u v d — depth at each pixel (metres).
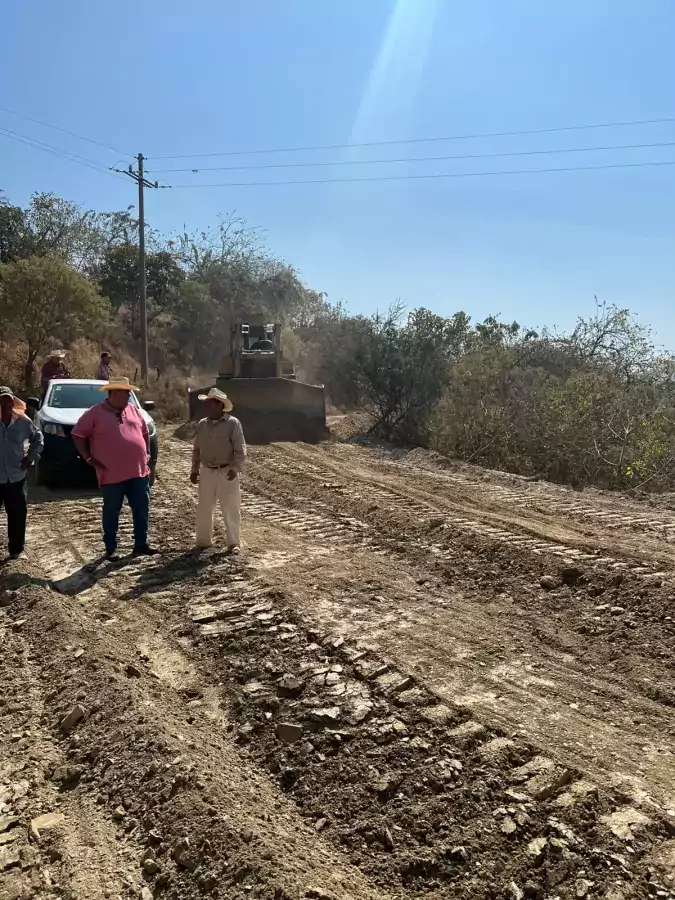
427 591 6.39
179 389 24.92
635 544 7.43
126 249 37.06
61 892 2.87
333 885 2.81
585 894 2.81
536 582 6.45
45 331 23.22
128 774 3.57
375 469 12.98
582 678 4.70
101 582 6.54
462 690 4.46
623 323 18.05
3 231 35.09
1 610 5.92
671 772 3.61
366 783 3.53
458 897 2.84
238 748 3.94
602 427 14.22
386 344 18.94
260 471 12.67
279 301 43.28
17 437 7.10
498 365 16.75
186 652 5.08
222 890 2.78
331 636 5.20
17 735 4.08
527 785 3.47
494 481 11.90
